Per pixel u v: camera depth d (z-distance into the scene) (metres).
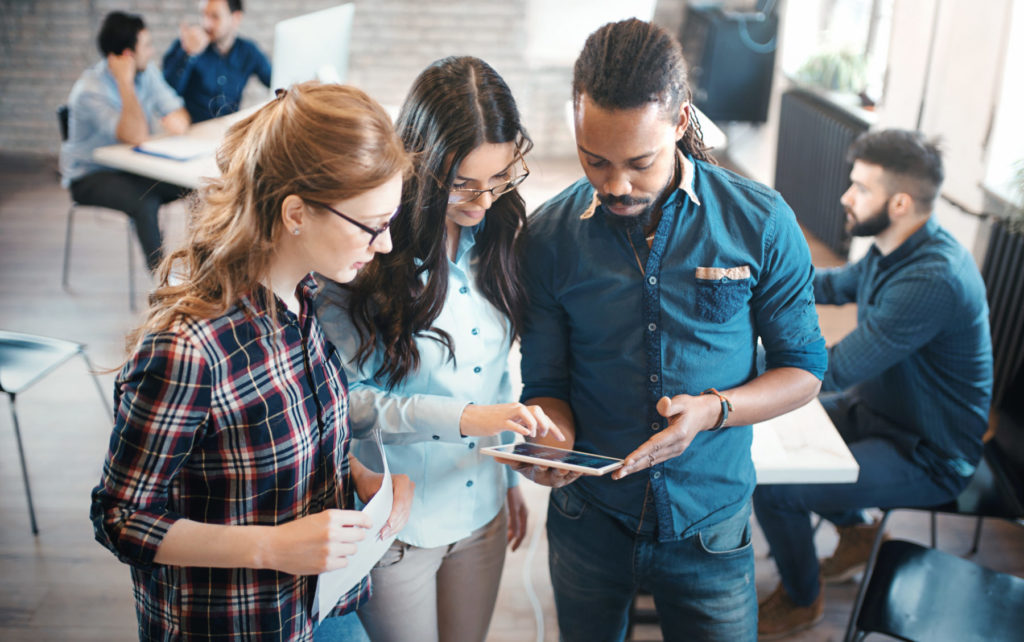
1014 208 3.09
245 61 4.79
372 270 1.46
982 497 2.37
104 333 4.02
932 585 1.96
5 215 5.34
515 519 2.00
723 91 5.82
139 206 4.02
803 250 1.50
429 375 1.60
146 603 1.33
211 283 1.17
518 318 1.64
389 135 1.15
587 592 1.74
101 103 4.00
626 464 1.41
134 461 1.15
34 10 5.89
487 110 1.36
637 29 1.29
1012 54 3.30
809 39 5.45
